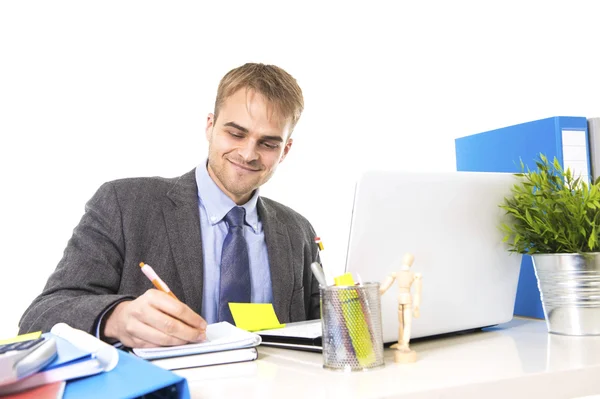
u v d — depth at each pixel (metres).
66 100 2.23
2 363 0.61
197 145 2.41
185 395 0.65
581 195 1.09
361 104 2.64
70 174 2.22
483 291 1.12
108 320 1.03
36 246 2.16
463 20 2.63
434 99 2.67
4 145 2.15
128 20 2.33
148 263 1.48
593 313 1.06
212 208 1.62
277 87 1.52
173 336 0.92
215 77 2.44
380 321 0.87
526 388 0.77
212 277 1.58
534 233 1.13
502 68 2.55
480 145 1.66
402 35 2.69
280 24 2.56
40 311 1.16
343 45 2.63
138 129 2.33
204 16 2.44
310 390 0.73
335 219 2.58
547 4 2.45
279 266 1.66
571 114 2.38
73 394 0.61
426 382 0.75
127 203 1.52
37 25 2.21
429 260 1.04
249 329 1.20
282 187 2.55
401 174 1.00
